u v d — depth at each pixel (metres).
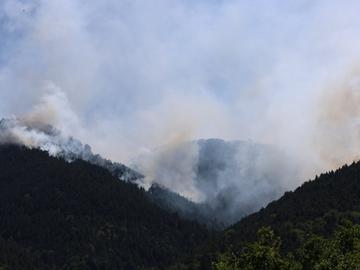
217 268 69.62
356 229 73.44
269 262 66.94
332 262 69.38
